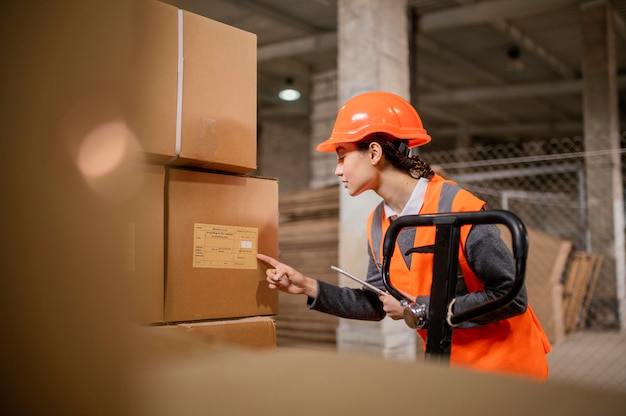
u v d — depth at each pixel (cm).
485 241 132
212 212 142
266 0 738
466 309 117
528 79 1141
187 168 140
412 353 465
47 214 26
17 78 27
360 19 479
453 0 779
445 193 144
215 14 765
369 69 472
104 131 25
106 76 26
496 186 1273
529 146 1316
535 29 905
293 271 154
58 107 26
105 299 24
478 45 966
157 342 30
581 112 1317
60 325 25
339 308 160
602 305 793
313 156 866
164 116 126
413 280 145
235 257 146
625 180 974
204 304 139
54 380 24
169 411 21
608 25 826
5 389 26
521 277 107
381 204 163
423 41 935
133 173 26
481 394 20
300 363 26
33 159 26
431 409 19
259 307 151
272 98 1117
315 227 505
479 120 1389
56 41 27
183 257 136
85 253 25
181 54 130
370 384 22
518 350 139
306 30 834
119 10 27
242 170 147
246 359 27
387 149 150
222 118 139
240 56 144
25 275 26
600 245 811
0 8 29
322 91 872
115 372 23
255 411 20
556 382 21
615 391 20
